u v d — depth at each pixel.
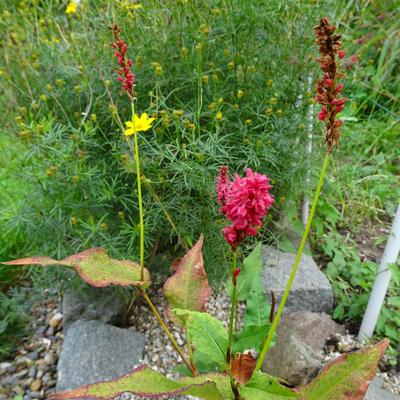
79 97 0.56
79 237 0.54
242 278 0.37
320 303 0.59
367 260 0.67
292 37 0.60
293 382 0.46
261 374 0.31
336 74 0.25
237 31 0.58
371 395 0.46
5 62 0.64
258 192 0.25
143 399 0.48
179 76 0.58
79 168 0.51
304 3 0.60
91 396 0.28
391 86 1.04
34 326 0.62
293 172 0.58
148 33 0.59
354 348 0.54
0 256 0.65
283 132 0.58
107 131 0.59
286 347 0.48
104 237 0.50
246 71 0.58
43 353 0.58
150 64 0.57
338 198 0.80
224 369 0.35
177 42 0.57
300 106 0.60
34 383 0.54
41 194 0.53
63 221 0.53
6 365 0.57
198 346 0.32
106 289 0.58
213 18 0.57
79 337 0.53
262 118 0.59
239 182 0.25
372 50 1.08
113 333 0.54
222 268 0.57
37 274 0.60
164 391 0.29
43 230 0.53
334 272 0.64
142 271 0.37
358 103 1.03
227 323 0.58
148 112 0.52
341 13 0.68
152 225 0.54
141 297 0.62
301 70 0.61
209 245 0.55
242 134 0.56
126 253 0.53
